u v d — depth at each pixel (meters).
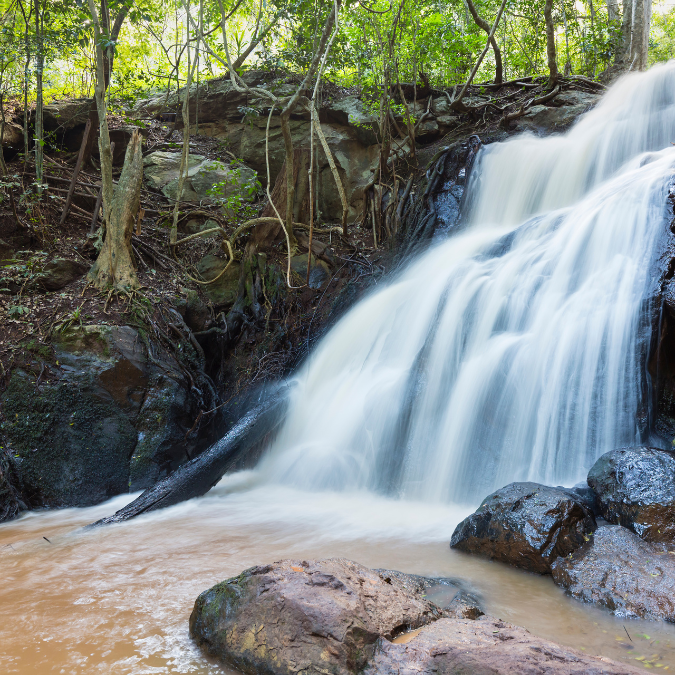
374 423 6.83
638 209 6.66
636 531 3.90
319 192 12.73
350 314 9.30
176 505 6.28
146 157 12.07
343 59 12.49
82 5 9.67
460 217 10.73
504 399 6.00
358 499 6.37
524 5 15.50
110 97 12.15
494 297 7.11
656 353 5.47
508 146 10.85
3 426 6.64
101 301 8.01
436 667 2.44
